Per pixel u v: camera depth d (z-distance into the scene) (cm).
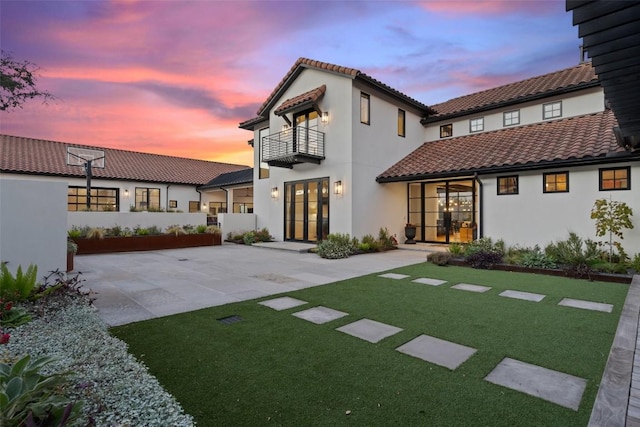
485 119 1348
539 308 482
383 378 282
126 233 1266
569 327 402
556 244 889
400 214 1391
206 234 1424
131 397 237
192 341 363
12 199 497
